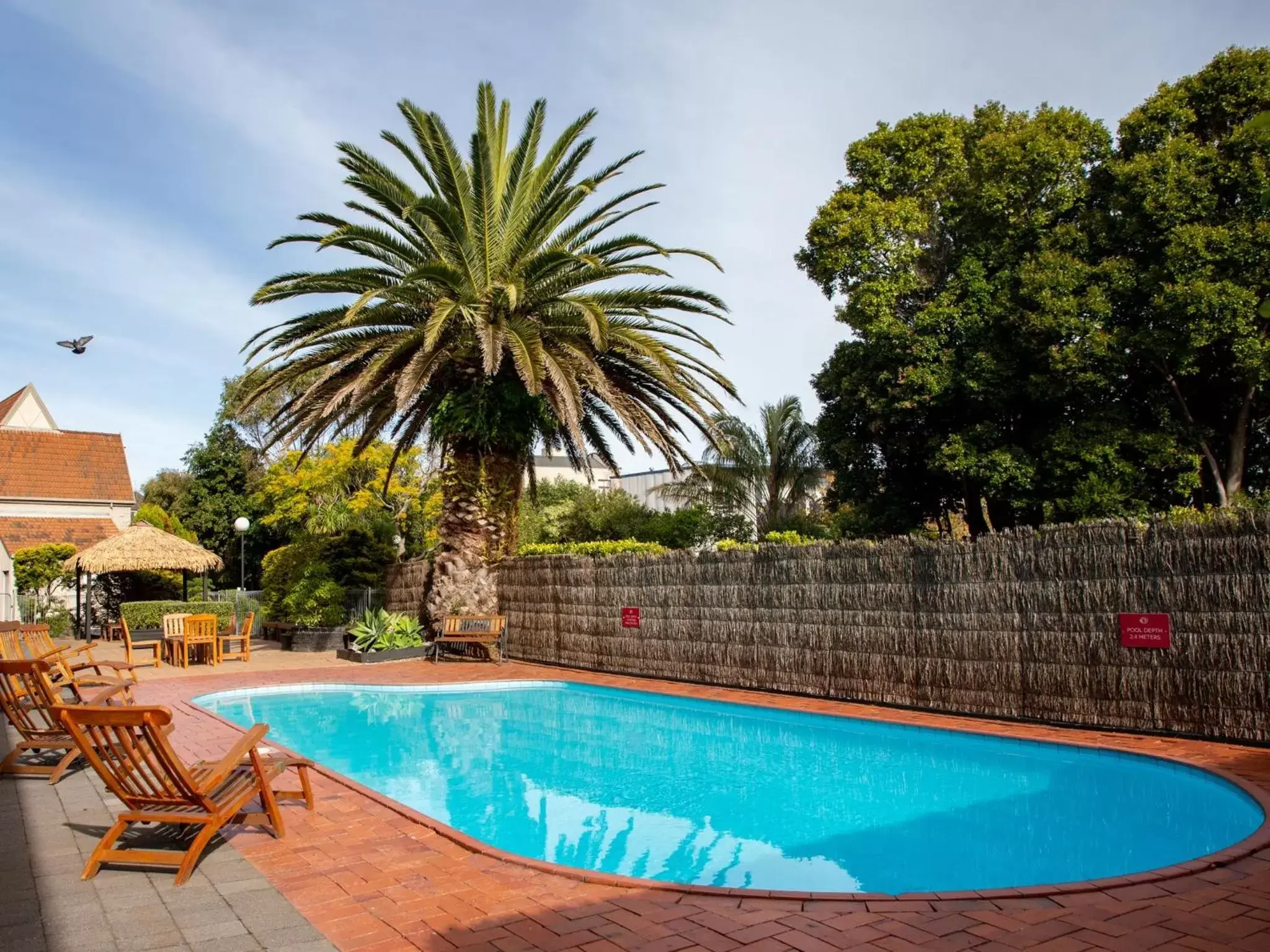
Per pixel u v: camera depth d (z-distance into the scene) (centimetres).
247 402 1536
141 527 2086
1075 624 897
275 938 383
